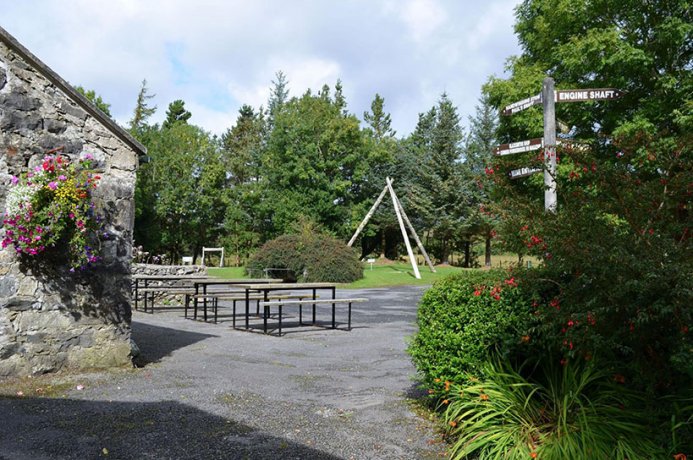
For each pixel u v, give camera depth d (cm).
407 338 590
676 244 312
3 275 581
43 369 602
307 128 3906
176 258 4284
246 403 502
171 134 3897
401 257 4669
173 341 861
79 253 607
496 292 395
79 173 628
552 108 714
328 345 857
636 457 302
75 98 632
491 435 353
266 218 4022
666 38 1373
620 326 322
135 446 388
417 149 4412
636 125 1349
